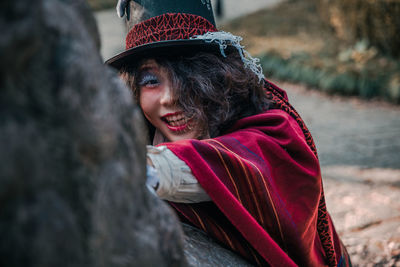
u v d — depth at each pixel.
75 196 0.42
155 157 0.87
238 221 0.96
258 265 1.08
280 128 1.13
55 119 0.40
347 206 2.67
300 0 11.30
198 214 1.04
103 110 0.46
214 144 1.01
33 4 0.38
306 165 1.13
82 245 0.42
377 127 4.80
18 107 0.37
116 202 0.47
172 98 1.13
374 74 6.41
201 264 0.92
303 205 1.10
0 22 0.35
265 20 10.30
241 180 0.98
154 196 0.61
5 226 0.35
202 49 1.15
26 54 0.37
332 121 5.15
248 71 1.21
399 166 3.47
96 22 0.52
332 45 8.16
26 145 0.37
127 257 0.48
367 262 2.00
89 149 0.44
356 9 7.34
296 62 7.41
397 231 2.25
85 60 0.44
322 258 1.33
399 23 6.73
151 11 1.15
